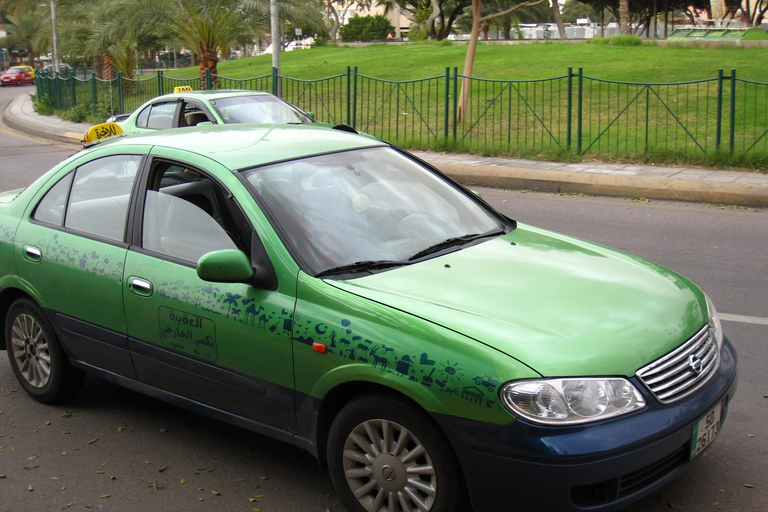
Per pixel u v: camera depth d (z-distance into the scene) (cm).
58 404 488
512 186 1266
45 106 3006
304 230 374
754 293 670
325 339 333
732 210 1040
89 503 375
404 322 318
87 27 3209
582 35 6222
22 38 7988
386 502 333
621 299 344
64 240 451
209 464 409
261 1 2222
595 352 303
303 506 367
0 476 402
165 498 377
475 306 327
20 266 473
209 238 389
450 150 1551
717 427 335
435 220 420
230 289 369
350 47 4466
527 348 300
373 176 431
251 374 365
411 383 308
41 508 371
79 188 462
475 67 2573
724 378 342
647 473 307
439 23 6506
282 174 402
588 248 420
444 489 311
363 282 348
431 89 2292
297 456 416
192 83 2317
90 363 452
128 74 3359
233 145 429
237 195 382
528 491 292
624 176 1189
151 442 435
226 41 2370
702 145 1437
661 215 1012
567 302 336
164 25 2338
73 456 421
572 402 291
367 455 335
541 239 427
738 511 351
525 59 2648
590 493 298
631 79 2077
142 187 425
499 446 292
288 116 1276
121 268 416
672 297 358
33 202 484
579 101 1397
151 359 410
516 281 354
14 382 528
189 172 408
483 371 296
